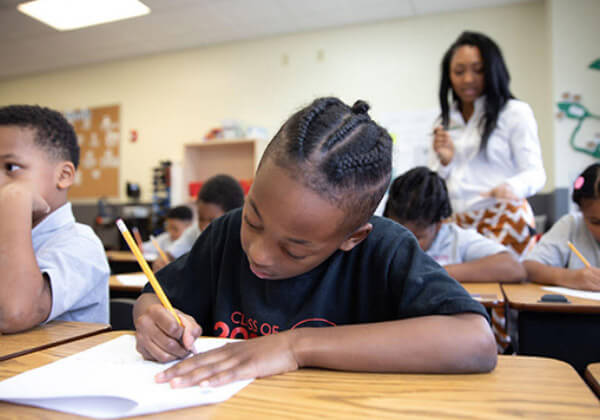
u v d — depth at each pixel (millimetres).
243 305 754
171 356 537
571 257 1533
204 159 4508
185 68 4766
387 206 1463
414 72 3881
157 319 569
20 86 5508
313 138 509
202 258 827
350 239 598
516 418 381
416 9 3762
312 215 495
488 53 1729
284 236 510
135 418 386
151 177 4879
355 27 4090
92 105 5152
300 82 4273
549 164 3416
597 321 1014
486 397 427
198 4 3740
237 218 817
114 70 5070
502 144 1756
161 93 4859
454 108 1941
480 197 1704
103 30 4258
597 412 394
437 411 394
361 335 511
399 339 500
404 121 3867
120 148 5016
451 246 1506
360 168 522
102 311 1003
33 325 731
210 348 585
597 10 3139
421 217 1376
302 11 3846
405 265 642
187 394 421
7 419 389
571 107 3148
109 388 441
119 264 3281
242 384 455
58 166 1027
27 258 761
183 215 3344
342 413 389
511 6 3613
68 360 542
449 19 3793
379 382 464
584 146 3115
